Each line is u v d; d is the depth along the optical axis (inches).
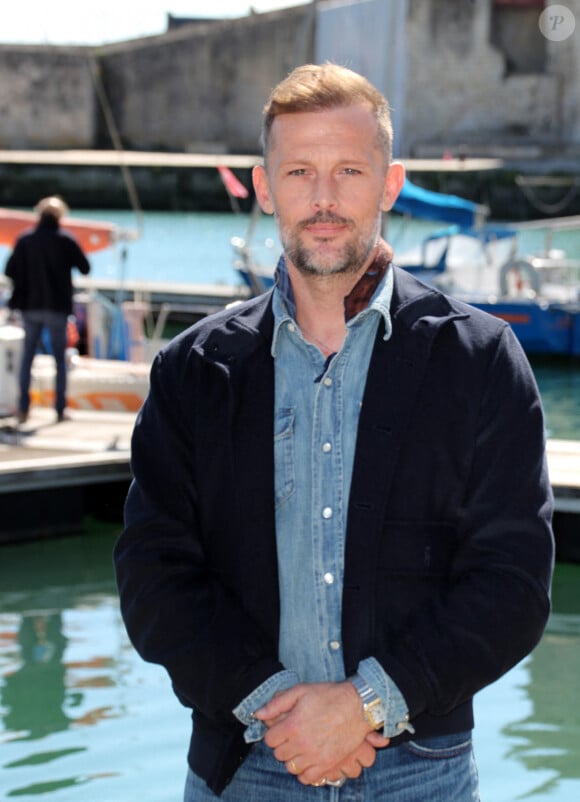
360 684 73.4
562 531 287.4
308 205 78.0
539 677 211.2
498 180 1675.7
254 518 78.7
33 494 308.3
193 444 80.4
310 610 77.9
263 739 78.2
